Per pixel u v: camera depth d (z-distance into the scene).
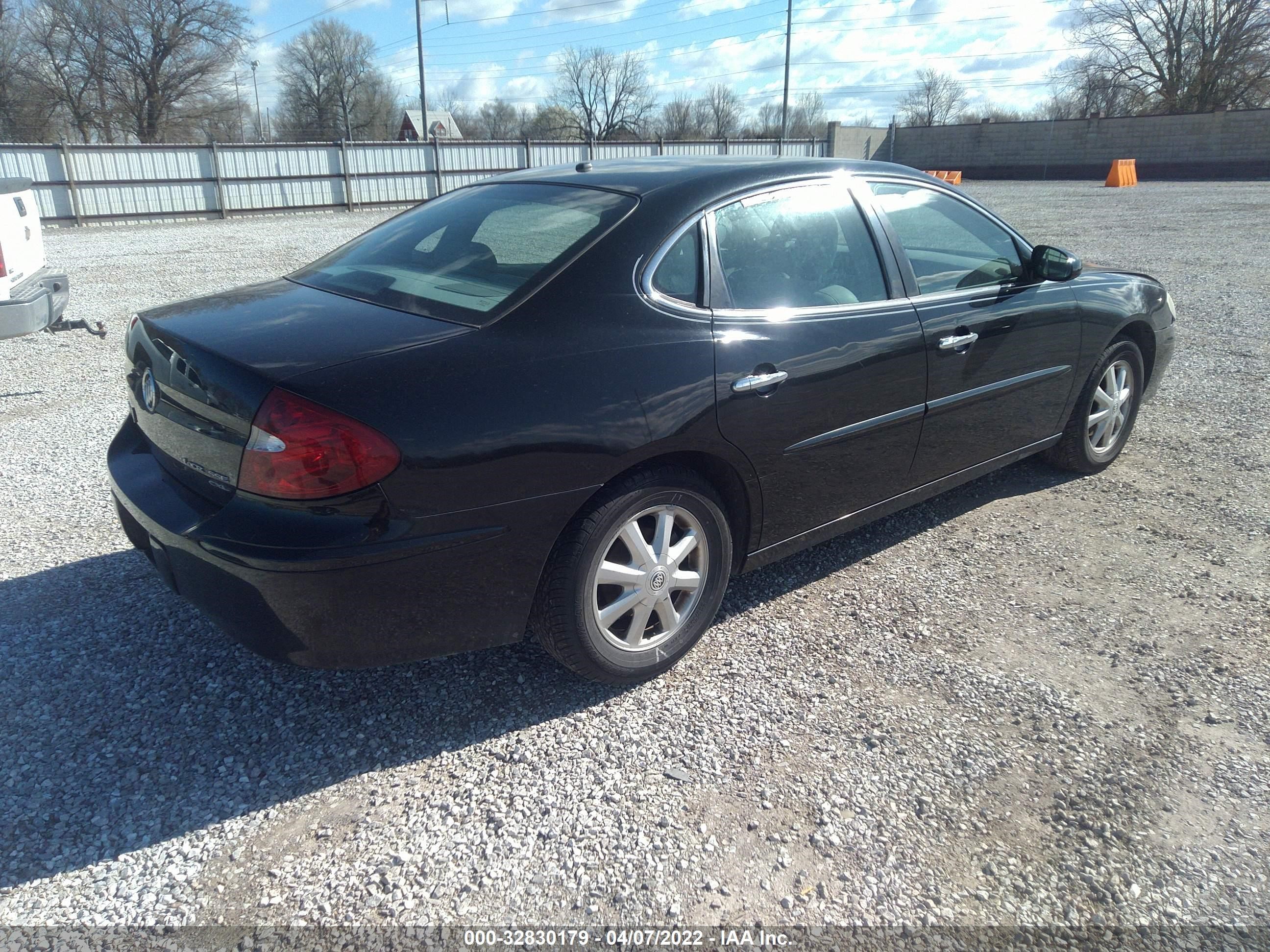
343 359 2.30
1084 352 4.23
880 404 3.29
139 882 2.10
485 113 66.94
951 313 3.53
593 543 2.59
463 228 3.11
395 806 2.36
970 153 45.16
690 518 2.85
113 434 5.29
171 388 2.55
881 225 3.43
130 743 2.58
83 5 44.91
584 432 2.47
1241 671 3.00
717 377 2.75
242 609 2.30
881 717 2.75
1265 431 5.39
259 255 14.31
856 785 2.45
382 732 2.65
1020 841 2.27
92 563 3.64
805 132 63.41
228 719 2.70
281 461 2.18
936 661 3.05
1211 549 3.88
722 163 3.27
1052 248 3.95
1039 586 3.57
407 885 2.10
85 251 15.01
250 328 2.56
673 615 2.89
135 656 3.00
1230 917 2.06
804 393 3.00
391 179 25.67
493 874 2.14
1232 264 12.04
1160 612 3.37
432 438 2.25
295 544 2.18
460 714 2.74
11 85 44.81
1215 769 2.54
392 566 2.26
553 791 2.41
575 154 29.38
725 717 2.74
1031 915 2.06
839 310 3.16
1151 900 2.10
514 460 2.37
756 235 3.05
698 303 2.82
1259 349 7.43
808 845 2.24
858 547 3.91
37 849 2.19
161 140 48.75
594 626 2.68
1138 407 4.80
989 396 3.78
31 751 2.53
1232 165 37.16
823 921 2.03
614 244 2.73
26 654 2.99
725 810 2.35
